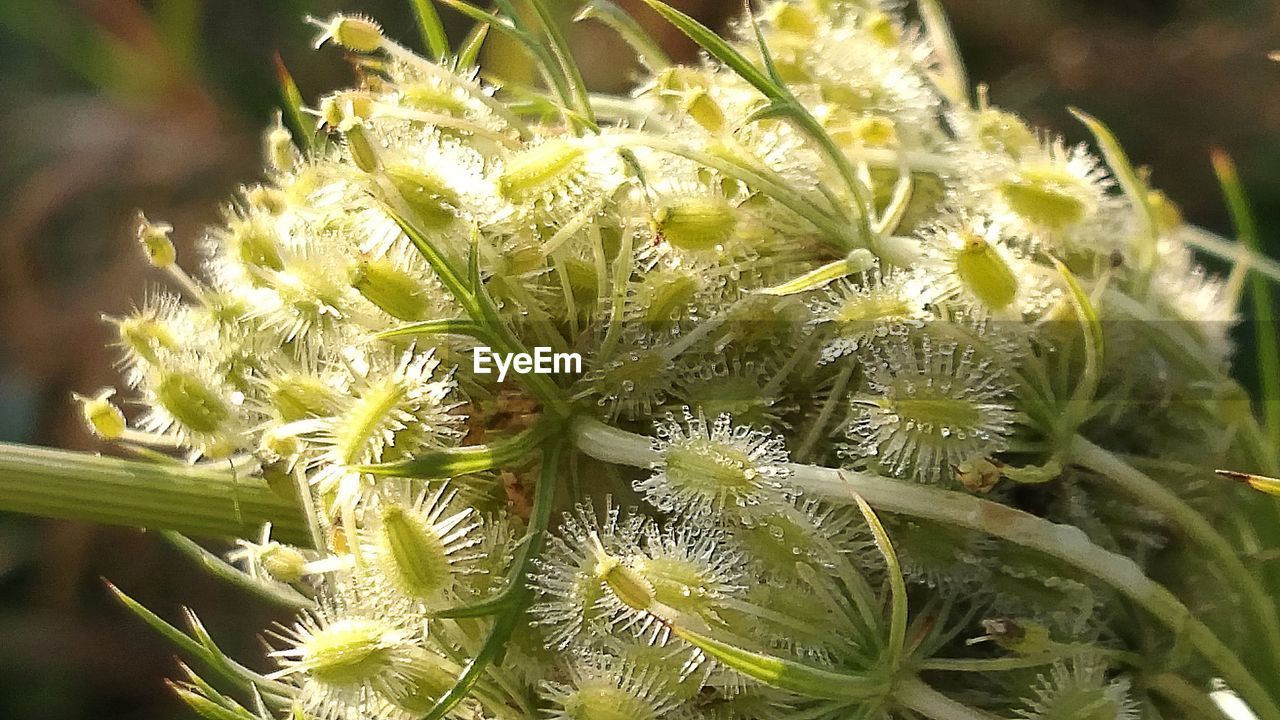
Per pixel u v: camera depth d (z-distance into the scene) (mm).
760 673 71
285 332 81
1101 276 79
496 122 81
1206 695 80
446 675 77
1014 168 79
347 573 79
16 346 168
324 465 80
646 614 74
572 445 78
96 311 167
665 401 79
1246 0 157
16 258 169
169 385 82
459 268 76
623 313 78
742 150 78
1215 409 82
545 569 76
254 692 82
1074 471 80
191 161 172
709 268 78
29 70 186
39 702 161
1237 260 91
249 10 180
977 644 80
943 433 75
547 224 77
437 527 75
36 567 168
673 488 74
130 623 166
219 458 85
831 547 75
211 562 87
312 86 173
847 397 79
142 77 173
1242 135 151
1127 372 81
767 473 74
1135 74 156
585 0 143
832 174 81
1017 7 162
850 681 72
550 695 76
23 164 177
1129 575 76
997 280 75
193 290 85
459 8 82
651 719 74
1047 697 76
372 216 76
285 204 83
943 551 77
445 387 76
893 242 79
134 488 85
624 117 90
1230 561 80
